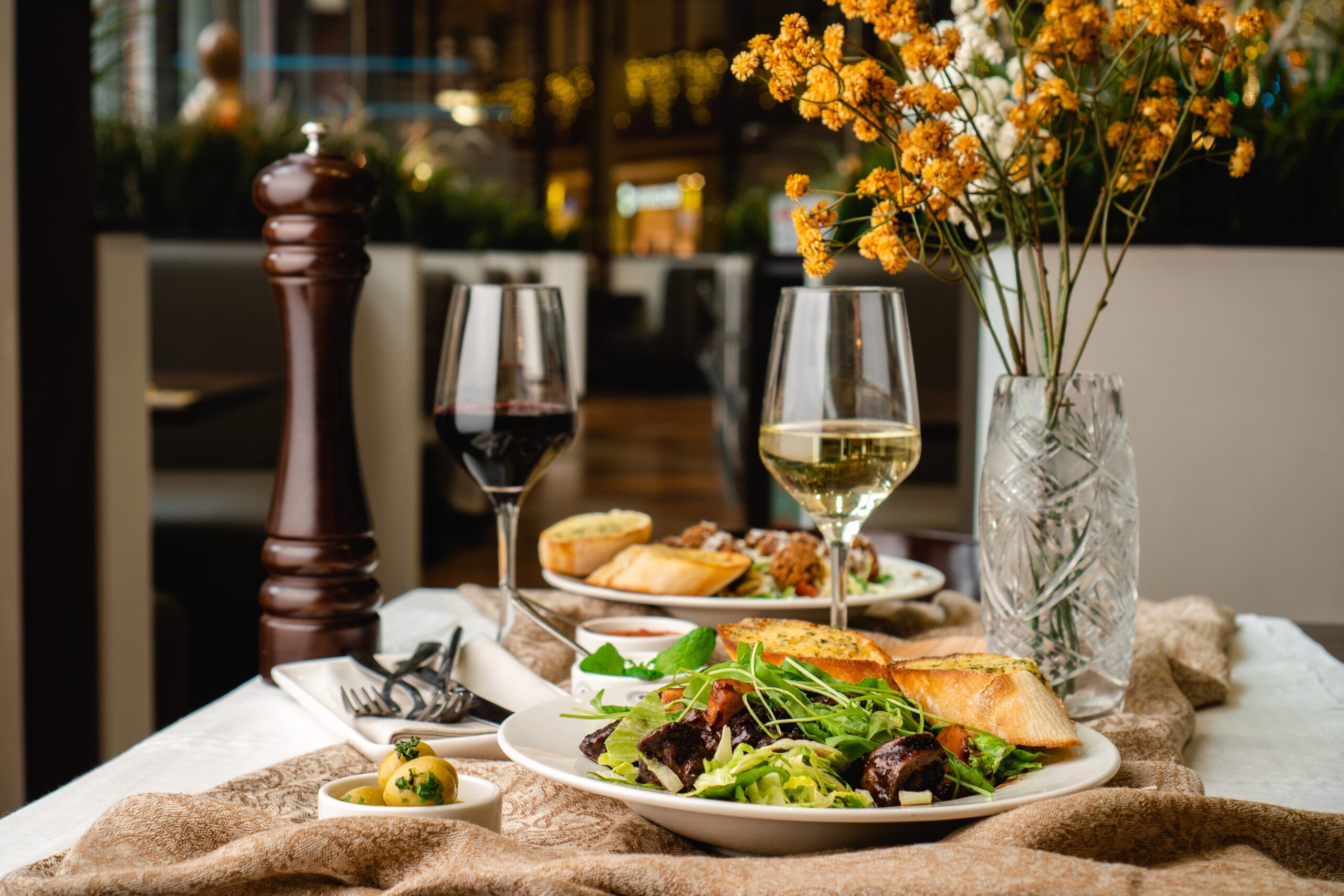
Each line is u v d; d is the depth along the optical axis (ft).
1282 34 5.48
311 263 2.84
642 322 34.88
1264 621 3.53
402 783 1.71
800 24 2.29
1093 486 2.35
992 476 2.42
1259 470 5.20
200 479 9.83
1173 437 5.18
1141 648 2.69
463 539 15.40
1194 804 1.65
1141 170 2.33
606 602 3.39
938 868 1.42
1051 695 1.95
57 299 6.06
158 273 10.38
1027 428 2.37
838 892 1.39
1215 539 5.23
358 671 2.68
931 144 2.22
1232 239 5.08
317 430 2.88
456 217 15.53
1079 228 5.15
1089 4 2.29
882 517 9.37
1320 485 5.19
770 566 3.33
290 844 1.51
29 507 6.02
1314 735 2.45
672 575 3.14
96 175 10.30
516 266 20.13
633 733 1.86
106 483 6.36
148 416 6.85
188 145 10.81
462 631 2.92
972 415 8.05
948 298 10.52
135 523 6.73
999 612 2.40
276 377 10.29
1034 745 1.88
